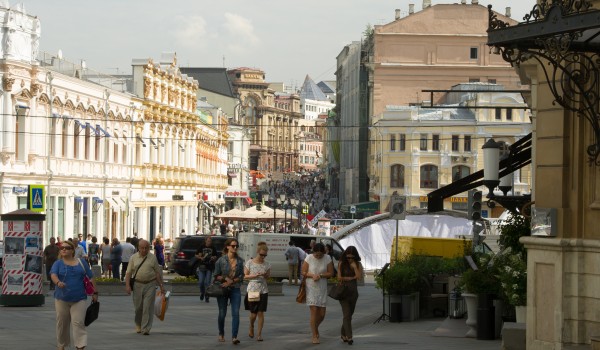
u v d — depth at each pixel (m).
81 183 79.25
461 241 45.91
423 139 118.88
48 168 72.56
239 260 28.38
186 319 35.53
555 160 20.55
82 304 23.38
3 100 66.50
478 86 120.88
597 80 19.34
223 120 147.75
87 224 81.12
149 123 98.69
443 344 26.45
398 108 121.38
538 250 20.73
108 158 86.19
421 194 120.12
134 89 97.50
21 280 38.25
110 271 61.16
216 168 138.88
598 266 19.77
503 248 27.66
